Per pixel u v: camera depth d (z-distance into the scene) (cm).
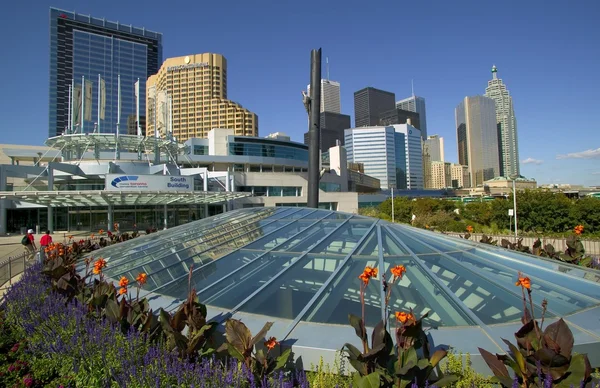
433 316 569
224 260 888
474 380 419
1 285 1341
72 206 4653
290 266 769
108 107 18512
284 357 457
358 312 588
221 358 513
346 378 448
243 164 7831
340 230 1025
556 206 3978
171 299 719
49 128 17775
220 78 14825
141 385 432
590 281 716
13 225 4641
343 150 8606
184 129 14462
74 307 725
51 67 18175
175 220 5062
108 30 19800
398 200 6322
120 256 1150
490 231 3888
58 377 562
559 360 368
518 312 574
